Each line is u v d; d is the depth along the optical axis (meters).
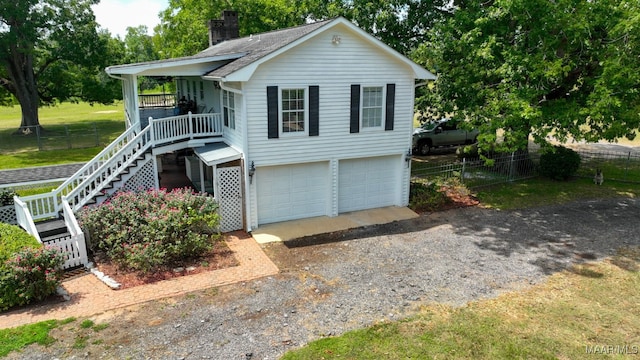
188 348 7.70
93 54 34.31
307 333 8.20
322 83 13.89
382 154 15.55
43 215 13.23
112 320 8.63
